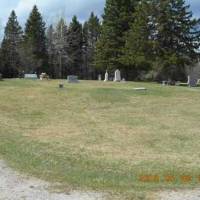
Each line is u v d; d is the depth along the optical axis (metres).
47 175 9.79
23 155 12.14
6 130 16.86
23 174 9.88
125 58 54.09
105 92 27.97
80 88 30.09
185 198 8.20
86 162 12.06
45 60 83.50
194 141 16.16
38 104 23.86
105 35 59.47
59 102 24.55
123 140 16.09
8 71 73.12
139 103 25.20
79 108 23.25
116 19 58.84
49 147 14.03
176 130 18.28
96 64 61.69
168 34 51.62
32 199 7.98
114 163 12.16
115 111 22.81
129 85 35.62
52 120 20.06
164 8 51.00
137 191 8.55
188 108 24.25
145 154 13.78
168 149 14.70
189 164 12.35
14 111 21.80
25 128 17.83
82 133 17.20
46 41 87.81
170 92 29.92
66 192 8.43
